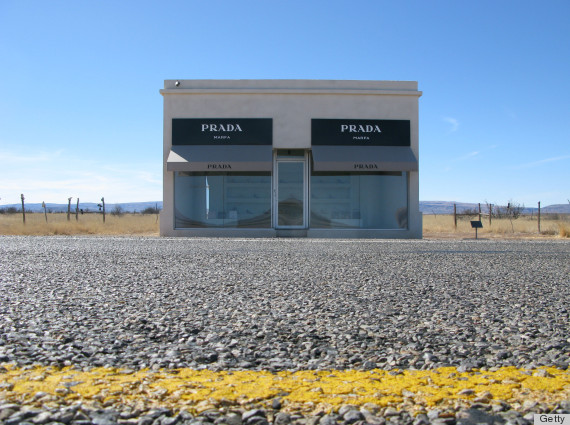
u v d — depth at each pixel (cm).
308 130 1997
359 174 2064
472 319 474
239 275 786
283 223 2062
